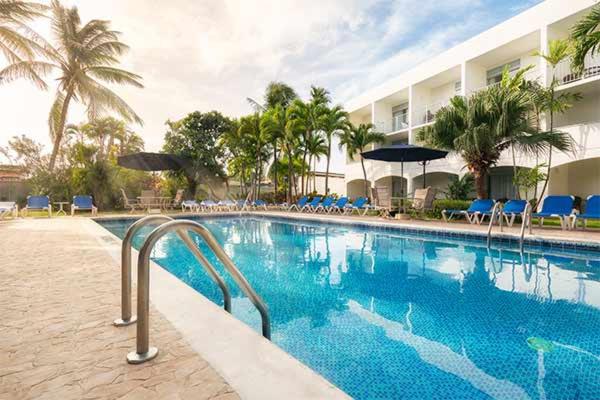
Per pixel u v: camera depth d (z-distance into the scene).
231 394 1.29
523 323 2.88
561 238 5.91
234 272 1.90
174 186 19.58
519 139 8.79
